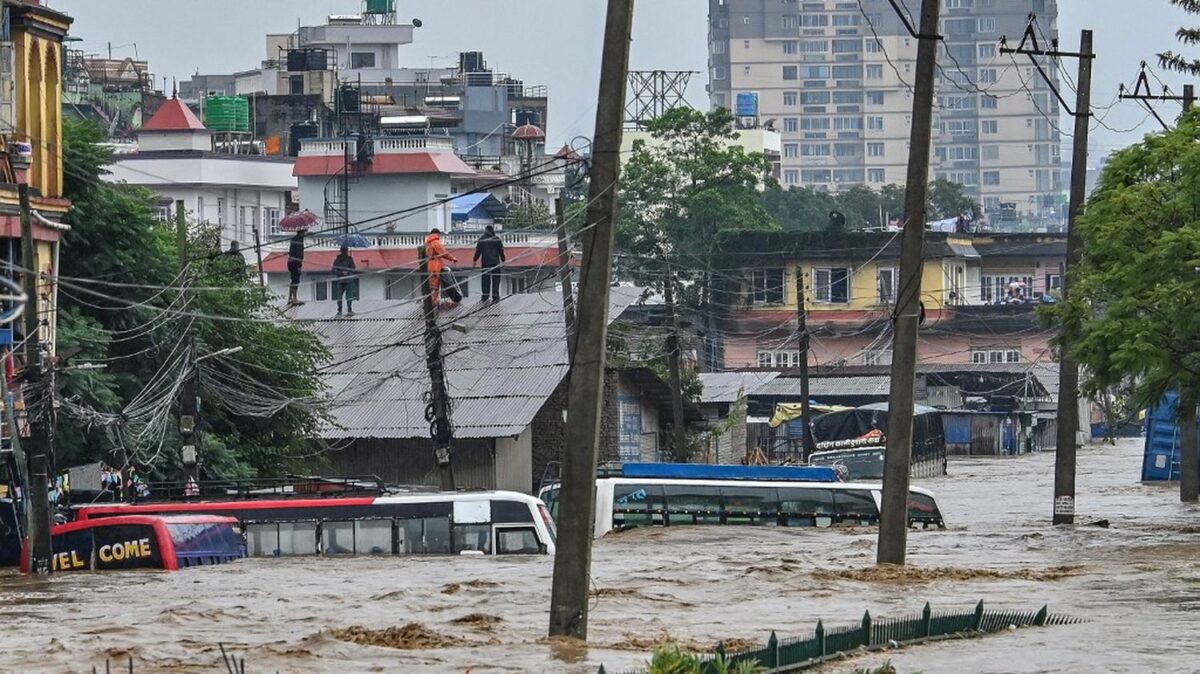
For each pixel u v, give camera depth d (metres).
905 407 55.19
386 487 77.62
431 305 87.06
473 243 150.75
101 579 58.44
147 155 180.50
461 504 68.62
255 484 79.81
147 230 90.44
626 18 37.69
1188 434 97.12
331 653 37.50
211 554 64.31
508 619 44.75
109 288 88.94
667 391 118.06
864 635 36.94
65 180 87.94
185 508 67.94
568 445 38.34
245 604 49.00
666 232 185.38
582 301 38.06
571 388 38.25
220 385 90.94
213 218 181.75
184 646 39.44
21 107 81.06
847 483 79.25
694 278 185.38
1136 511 89.69
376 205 172.75
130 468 80.44
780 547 68.69
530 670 35.06
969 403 177.75
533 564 63.34
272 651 38.00
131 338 86.38
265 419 95.75
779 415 150.12
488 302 110.88
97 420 79.31
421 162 171.38
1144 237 66.56
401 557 67.56
